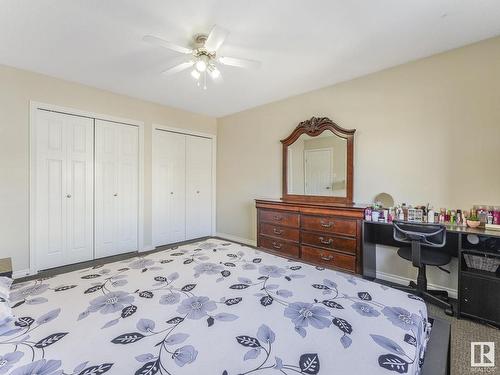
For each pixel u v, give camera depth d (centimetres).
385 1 174
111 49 239
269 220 344
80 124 328
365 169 297
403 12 186
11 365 80
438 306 224
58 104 308
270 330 99
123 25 202
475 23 199
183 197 444
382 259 287
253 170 427
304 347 89
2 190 274
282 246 329
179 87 334
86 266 321
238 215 454
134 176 380
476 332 189
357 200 304
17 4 178
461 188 238
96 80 313
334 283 145
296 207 313
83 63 268
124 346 89
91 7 182
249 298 126
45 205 303
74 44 231
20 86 282
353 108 306
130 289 135
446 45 232
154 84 324
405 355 86
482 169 227
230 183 466
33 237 293
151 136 398
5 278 133
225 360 83
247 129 435
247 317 108
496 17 191
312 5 179
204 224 477
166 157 419
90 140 337
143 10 185
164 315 110
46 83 299
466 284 204
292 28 205
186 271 162
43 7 181
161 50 241
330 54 247
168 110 418
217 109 435
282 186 377
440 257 223
